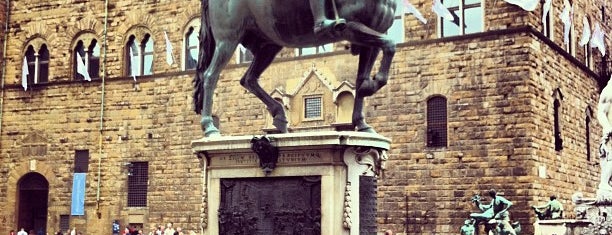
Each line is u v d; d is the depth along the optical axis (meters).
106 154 50.12
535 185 37.78
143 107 49.25
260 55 12.44
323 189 10.66
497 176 38.41
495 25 39.31
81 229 50.06
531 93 38.25
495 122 38.78
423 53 40.94
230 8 11.77
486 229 26.94
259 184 11.16
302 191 10.83
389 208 40.84
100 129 50.31
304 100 43.66
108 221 49.47
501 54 38.97
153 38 49.25
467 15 40.28
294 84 44.03
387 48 10.77
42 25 52.81
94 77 51.19
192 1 48.06
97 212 49.81
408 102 41.06
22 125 52.91
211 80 12.13
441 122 40.25
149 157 48.75
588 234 25.25
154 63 49.12
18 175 52.72
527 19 38.50
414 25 41.31
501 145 38.50
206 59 12.54
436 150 40.00
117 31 50.53
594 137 47.25
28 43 53.22
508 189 38.09
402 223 40.44
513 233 25.89
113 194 49.56
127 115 49.72
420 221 39.97
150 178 48.56
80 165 50.84
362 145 10.76
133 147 49.31
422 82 40.78
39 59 53.09
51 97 52.16
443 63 40.38
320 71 43.28
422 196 40.09
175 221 47.34
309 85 43.53
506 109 38.59
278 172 11.00
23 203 53.16
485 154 38.84
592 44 46.81
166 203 47.84
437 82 40.41
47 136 52.00
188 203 47.03
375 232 11.12
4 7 53.84
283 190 10.97
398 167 40.91
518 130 38.22
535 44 38.97
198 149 11.61
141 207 48.66
